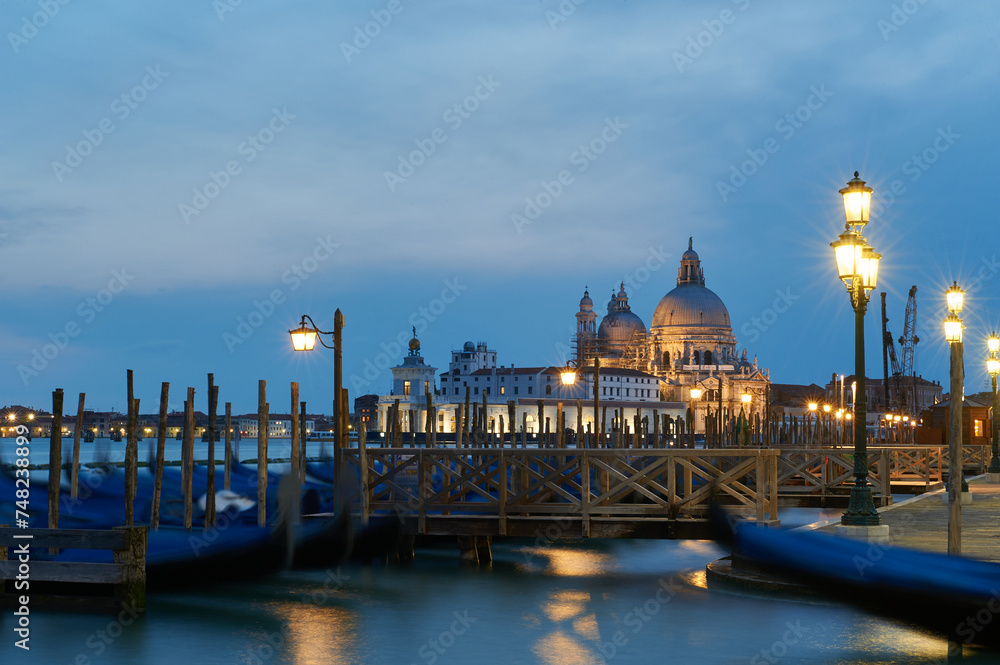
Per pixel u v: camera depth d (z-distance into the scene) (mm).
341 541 32281
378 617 26656
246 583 30422
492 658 22109
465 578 33219
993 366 50250
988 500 36781
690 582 29578
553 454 31781
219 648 23000
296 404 32562
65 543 24281
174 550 29484
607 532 30781
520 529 31719
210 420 34438
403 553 35156
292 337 33438
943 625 18484
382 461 33344
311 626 25453
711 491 30219
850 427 124188
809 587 24172
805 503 44375
